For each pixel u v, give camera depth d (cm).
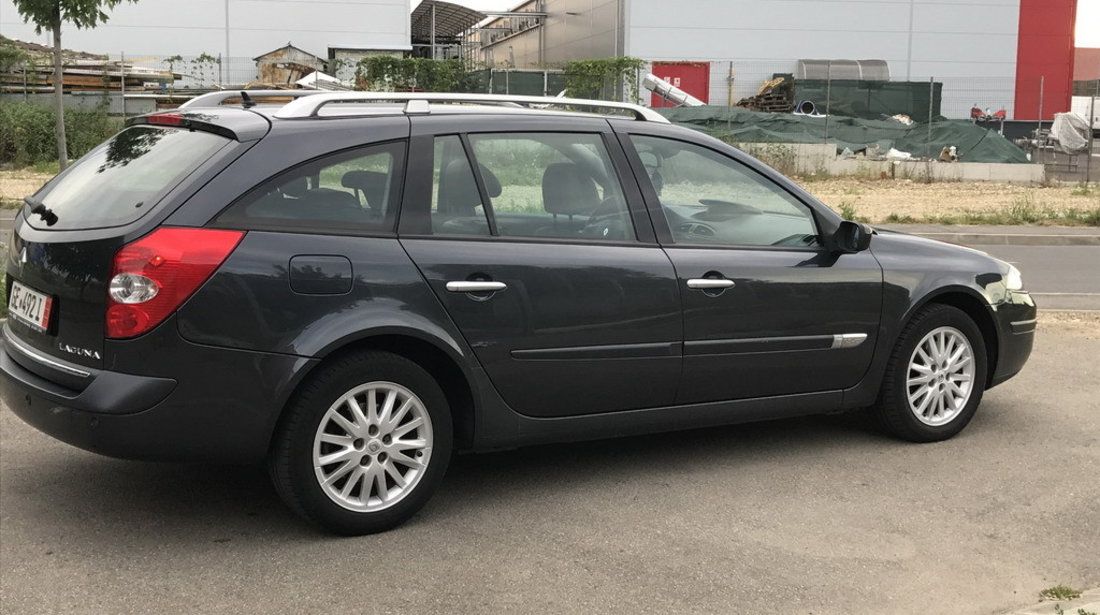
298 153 400
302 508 397
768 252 494
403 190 417
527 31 5203
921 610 355
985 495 468
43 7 1319
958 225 1766
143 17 3503
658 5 3891
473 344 422
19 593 360
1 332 459
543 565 387
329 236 397
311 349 386
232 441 383
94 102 2859
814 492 470
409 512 419
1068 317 925
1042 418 596
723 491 470
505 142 445
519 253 433
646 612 349
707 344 475
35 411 396
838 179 2611
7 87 2889
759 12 3953
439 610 349
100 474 484
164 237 372
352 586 367
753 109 3772
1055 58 4166
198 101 468
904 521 436
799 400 509
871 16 4034
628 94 3434
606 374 454
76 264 384
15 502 447
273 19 3594
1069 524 434
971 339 549
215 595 359
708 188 492
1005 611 355
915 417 538
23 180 2080
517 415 441
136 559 389
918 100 3566
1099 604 347
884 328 523
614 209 464
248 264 379
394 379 407
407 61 3316
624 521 432
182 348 371
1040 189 2491
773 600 360
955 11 4084
